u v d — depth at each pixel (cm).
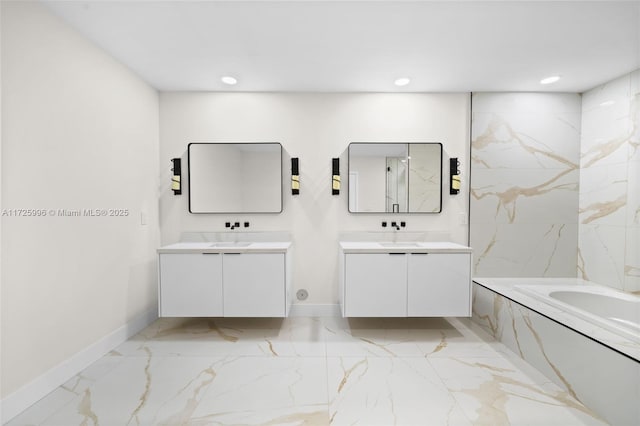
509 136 290
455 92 291
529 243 293
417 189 291
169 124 290
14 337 153
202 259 245
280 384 178
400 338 243
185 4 167
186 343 233
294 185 283
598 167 275
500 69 245
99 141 211
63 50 181
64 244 183
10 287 151
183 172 292
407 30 192
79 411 155
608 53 219
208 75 256
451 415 152
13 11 152
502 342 234
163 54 222
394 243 285
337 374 189
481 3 167
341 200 293
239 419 149
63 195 182
